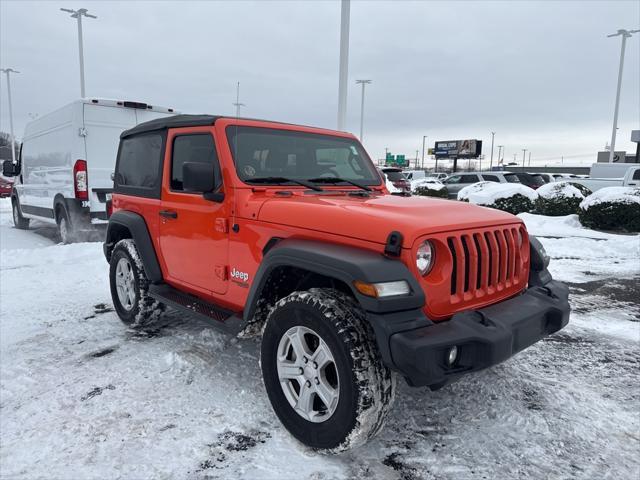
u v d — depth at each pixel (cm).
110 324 475
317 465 250
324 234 270
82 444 268
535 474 244
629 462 254
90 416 298
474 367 241
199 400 317
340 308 247
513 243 298
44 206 1057
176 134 389
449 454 260
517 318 264
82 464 250
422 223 250
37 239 1102
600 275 722
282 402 277
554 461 255
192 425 288
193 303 374
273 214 299
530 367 376
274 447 266
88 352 401
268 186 336
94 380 348
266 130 364
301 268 284
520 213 1443
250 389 333
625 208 1220
